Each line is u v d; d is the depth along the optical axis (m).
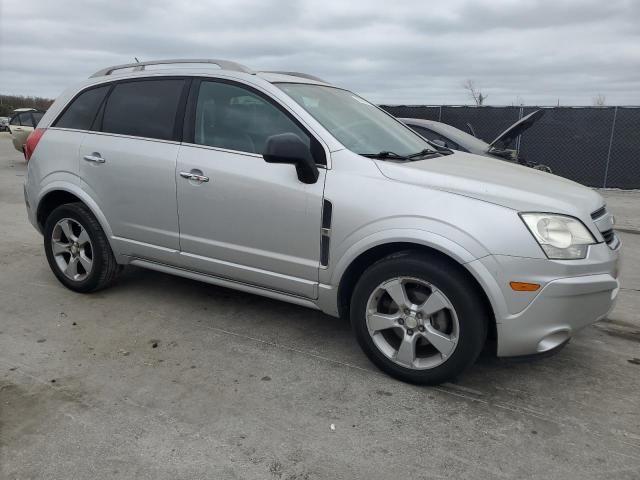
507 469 2.43
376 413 2.85
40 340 3.62
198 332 3.80
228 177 3.47
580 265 2.80
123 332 3.77
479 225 2.79
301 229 3.27
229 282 3.73
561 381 3.23
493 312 2.83
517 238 2.76
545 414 2.87
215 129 3.64
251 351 3.53
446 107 12.55
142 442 2.56
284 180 3.29
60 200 4.51
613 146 11.95
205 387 3.06
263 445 2.56
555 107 12.12
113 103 4.14
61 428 2.66
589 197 3.20
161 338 3.69
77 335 3.71
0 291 4.52
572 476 2.39
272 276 3.46
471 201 2.87
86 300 4.34
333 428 2.71
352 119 3.73
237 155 3.50
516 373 3.31
